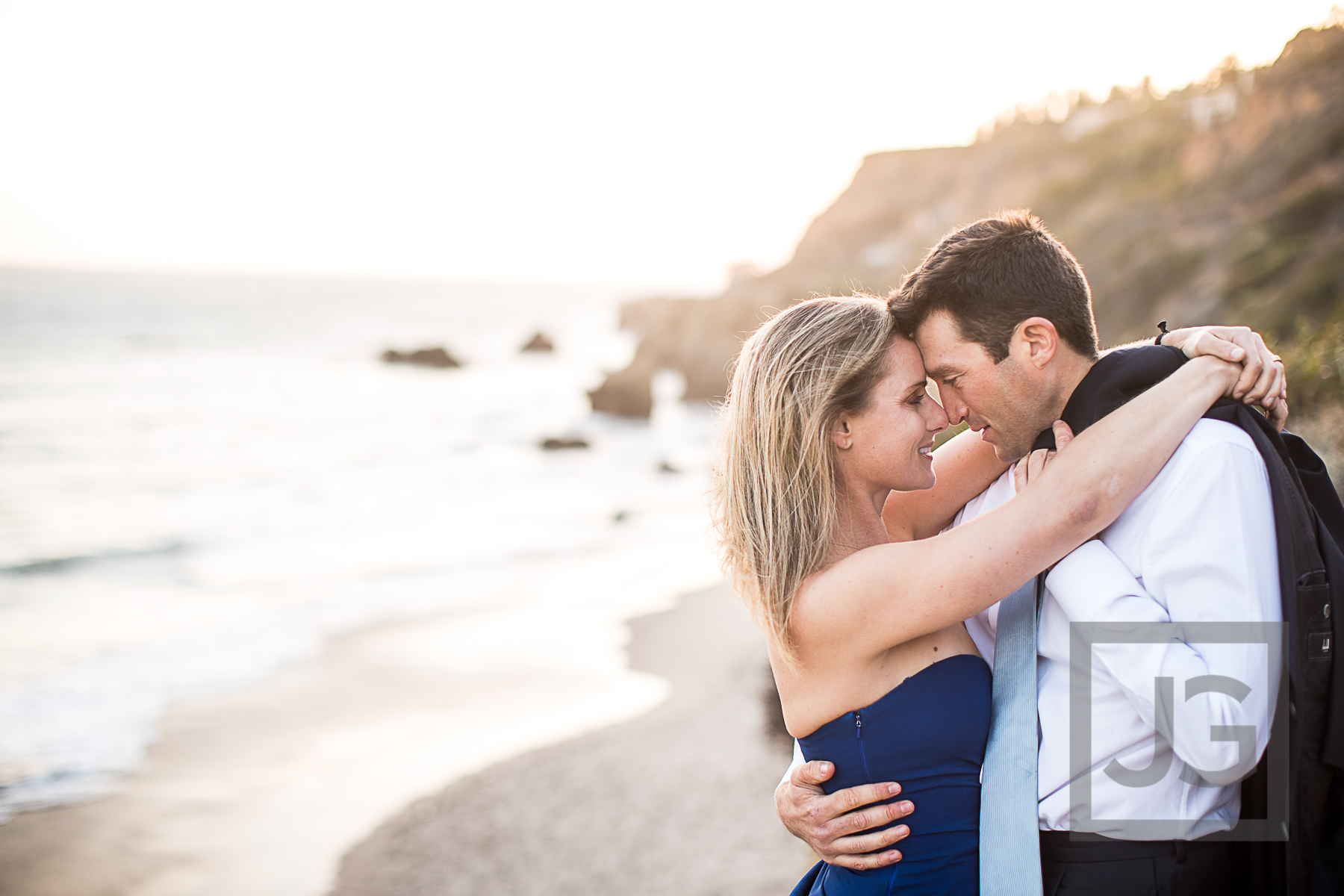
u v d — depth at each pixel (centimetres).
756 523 168
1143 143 3703
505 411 3819
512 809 699
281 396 3919
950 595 152
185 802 739
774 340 169
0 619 1266
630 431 3416
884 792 165
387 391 4238
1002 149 6328
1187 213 2520
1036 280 165
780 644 167
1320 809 144
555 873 603
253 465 2552
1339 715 142
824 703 169
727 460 174
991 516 155
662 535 1794
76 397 3606
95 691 991
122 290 12988
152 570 1544
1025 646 168
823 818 169
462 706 929
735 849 609
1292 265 1716
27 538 1750
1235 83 3441
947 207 7012
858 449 168
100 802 739
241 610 1305
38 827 699
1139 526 154
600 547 1703
